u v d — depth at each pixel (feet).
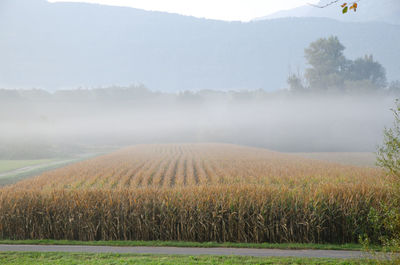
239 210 41.37
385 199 39.14
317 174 81.35
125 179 80.53
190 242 40.91
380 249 35.24
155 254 35.27
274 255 35.12
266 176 79.97
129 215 42.78
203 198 42.75
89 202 43.29
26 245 39.96
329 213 41.50
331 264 30.91
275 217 41.91
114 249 37.86
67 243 40.78
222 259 32.86
